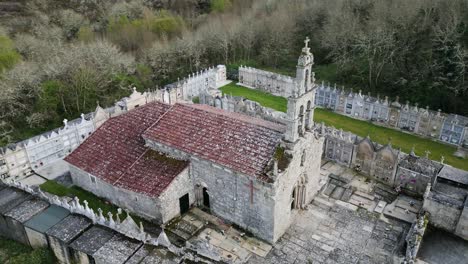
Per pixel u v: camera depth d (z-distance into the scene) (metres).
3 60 93.44
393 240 47.75
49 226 45.91
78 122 72.44
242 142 48.69
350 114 85.06
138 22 129.00
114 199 54.47
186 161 51.19
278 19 120.31
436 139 73.75
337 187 57.84
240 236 48.84
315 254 45.97
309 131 49.03
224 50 119.56
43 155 66.62
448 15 88.12
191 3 153.38
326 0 122.50
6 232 49.66
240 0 147.38
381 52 93.75
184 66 114.88
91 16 138.38
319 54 117.25
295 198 52.34
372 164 59.53
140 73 105.38
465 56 78.69
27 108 84.75
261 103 91.62
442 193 49.75
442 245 46.94
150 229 50.09
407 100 86.50
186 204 52.91
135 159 53.94
